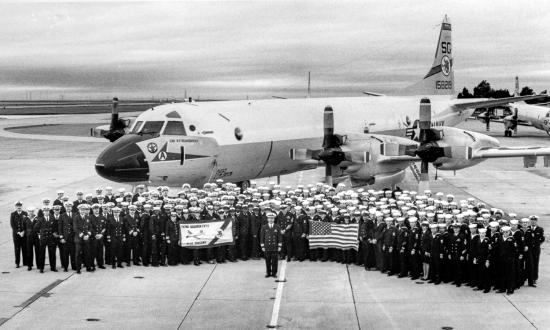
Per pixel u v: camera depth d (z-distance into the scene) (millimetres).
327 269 19594
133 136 25906
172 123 26266
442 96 44625
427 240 18000
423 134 28156
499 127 105312
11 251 22047
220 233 20062
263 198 23359
